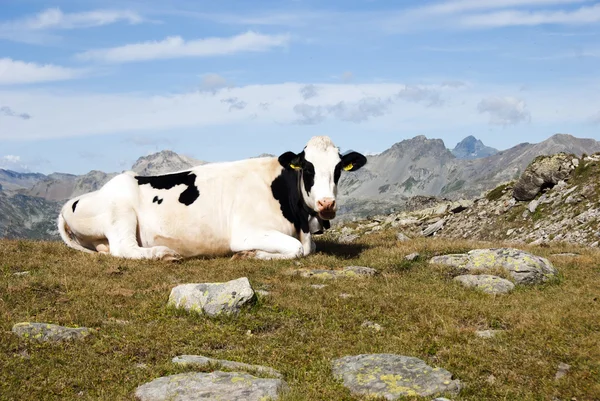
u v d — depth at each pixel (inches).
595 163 1448.1
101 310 438.9
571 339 403.9
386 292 516.7
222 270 585.6
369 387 319.3
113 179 682.8
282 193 674.2
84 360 341.1
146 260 625.0
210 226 658.2
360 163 657.0
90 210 664.4
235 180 673.6
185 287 454.0
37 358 338.0
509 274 572.4
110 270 569.3
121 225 652.1
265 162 693.9
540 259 599.5
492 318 447.2
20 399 294.7
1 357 336.2
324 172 641.0
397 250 724.7
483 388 326.6
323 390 314.5
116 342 371.2
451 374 336.2
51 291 485.7
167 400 291.6
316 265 618.5
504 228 1478.8
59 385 310.0
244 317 430.0
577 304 487.5
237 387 301.6
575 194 1387.8
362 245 799.1
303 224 677.3
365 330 416.5
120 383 317.4
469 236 1557.6
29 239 765.9
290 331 409.1
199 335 391.9
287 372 338.6
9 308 431.8
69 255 652.7
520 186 1549.0
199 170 685.9
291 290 510.9
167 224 658.2
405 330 422.6
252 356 362.0
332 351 373.7
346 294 510.3
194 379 310.3
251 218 659.4
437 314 449.1
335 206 636.7
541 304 490.6
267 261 627.5
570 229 1279.5
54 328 376.2
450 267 617.6
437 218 1776.6
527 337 407.8
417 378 326.6
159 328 401.7
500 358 369.1
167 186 673.6
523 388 330.0
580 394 324.5
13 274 545.3
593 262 681.0
